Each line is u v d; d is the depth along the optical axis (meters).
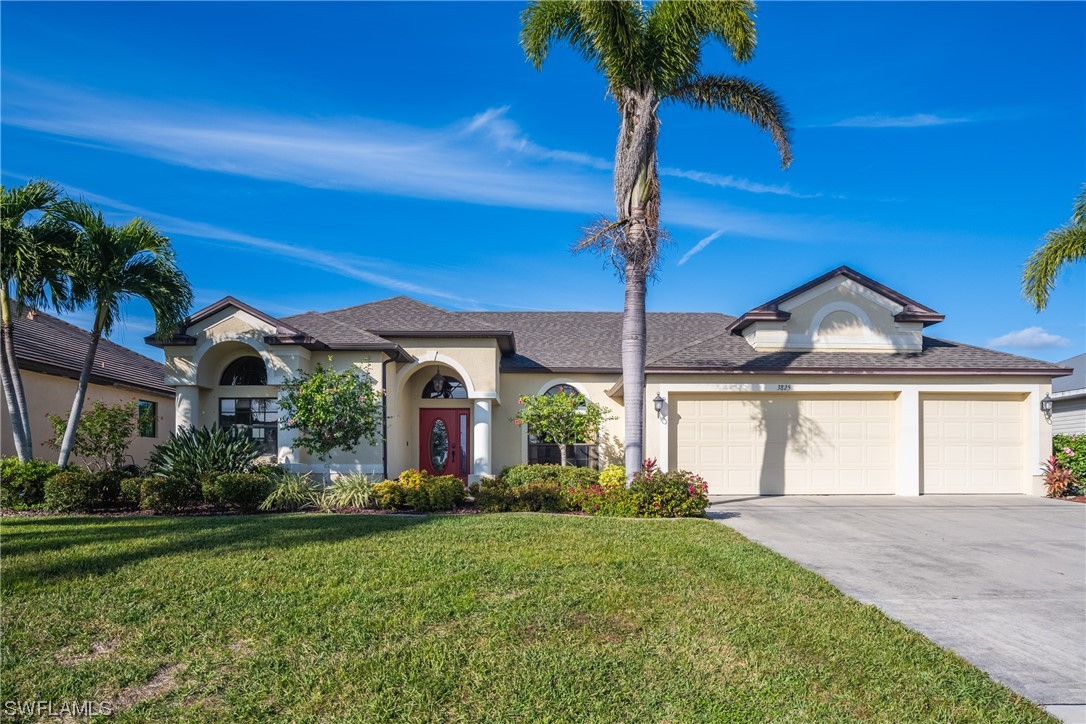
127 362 22.61
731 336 18.50
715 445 16.33
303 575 6.99
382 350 15.93
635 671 4.68
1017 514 12.84
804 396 16.42
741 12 11.99
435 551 8.23
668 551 8.40
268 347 15.47
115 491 13.12
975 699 4.32
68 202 13.49
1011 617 6.14
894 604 6.52
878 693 4.38
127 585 6.61
